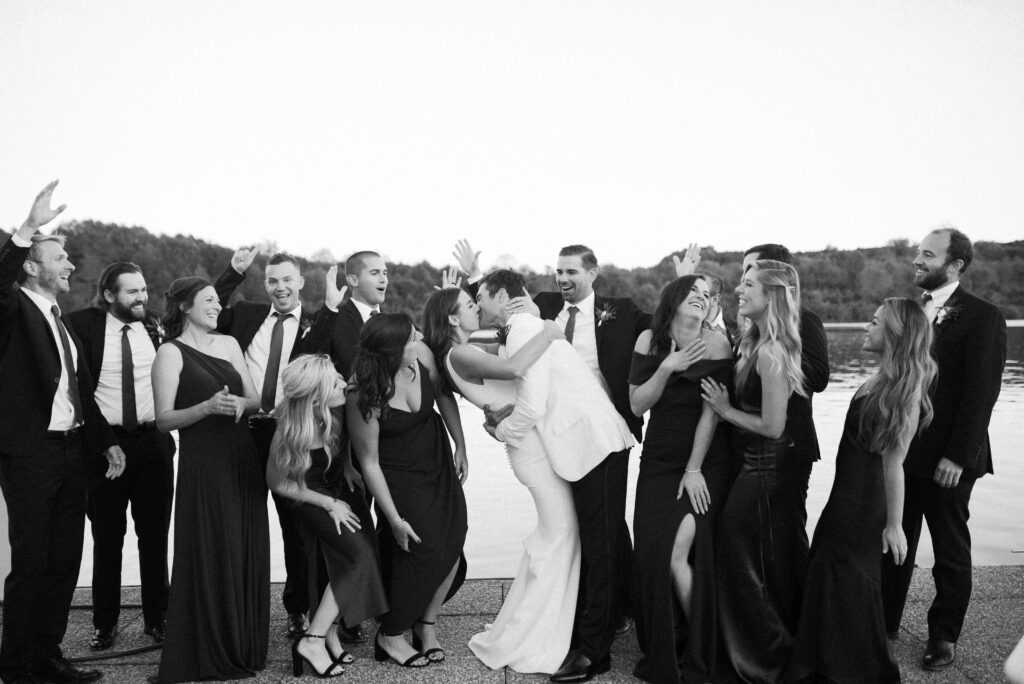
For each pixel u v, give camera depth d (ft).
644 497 11.18
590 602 11.26
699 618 10.71
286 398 11.58
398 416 11.56
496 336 12.77
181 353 11.43
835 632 10.26
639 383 11.53
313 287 106.01
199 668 11.01
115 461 12.00
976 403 11.08
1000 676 10.84
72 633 13.07
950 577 11.21
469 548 20.27
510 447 11.98
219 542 11.21
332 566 11.43
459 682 11.03
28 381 11.00
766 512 10.65
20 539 10.85
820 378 10.75
